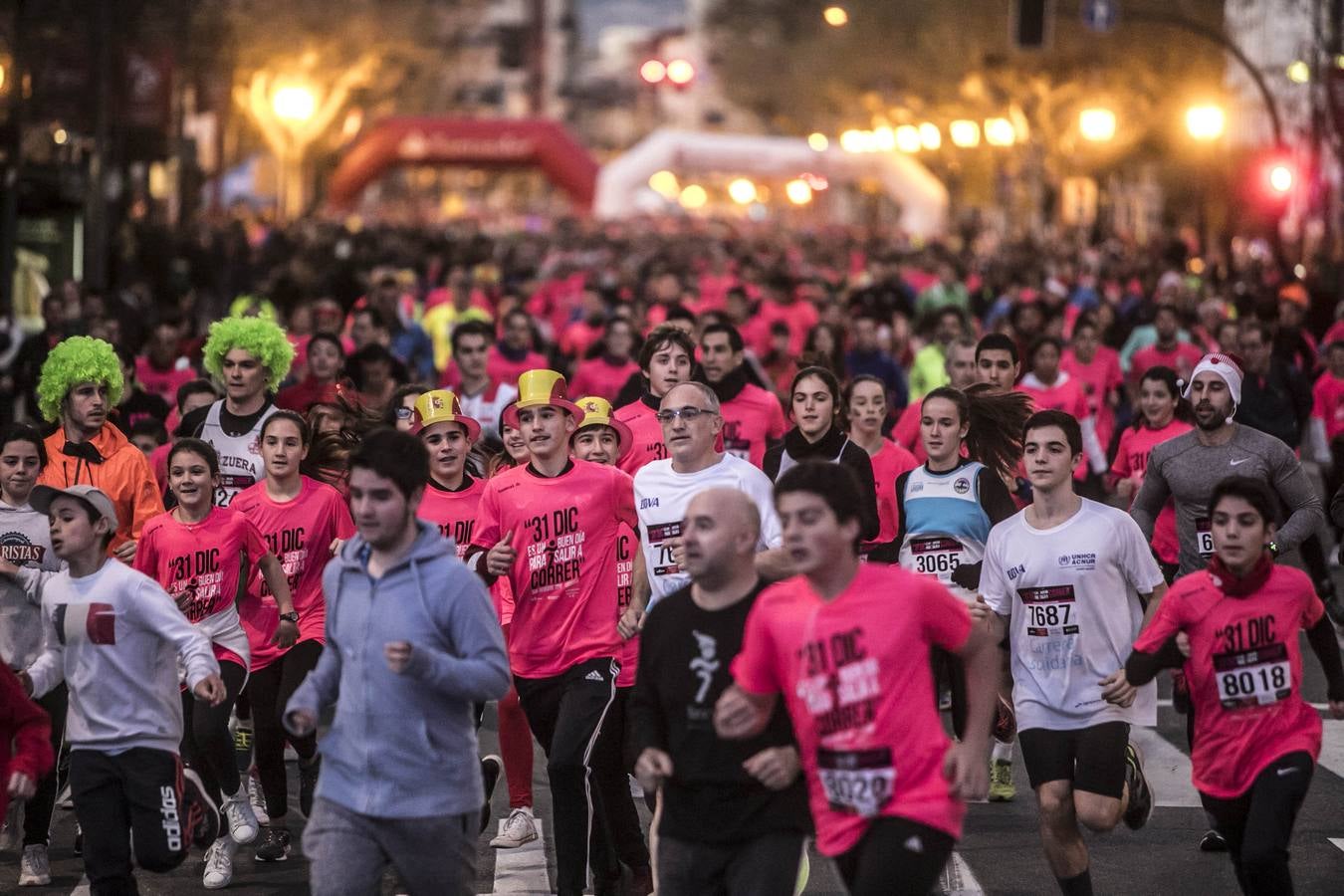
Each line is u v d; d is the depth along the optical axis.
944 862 12.63
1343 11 70.75
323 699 13.72
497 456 22.50
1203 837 19.81
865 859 12.54
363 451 13.40
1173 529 23.75
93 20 59.81
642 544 17.66
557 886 17.91
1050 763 16.47
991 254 104.88
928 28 134.25
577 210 166.25
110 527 15.90
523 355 36.50
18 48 56.06
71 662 15.80
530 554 17.62
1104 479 31.55
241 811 19.09
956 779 12.59
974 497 19.77
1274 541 21.12
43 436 23.27
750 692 12.91
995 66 112.38
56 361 21.12
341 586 13.73
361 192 155.50
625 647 17.89
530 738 19.64
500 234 166.12
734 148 146.50
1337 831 20.02
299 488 19.94
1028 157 131.88
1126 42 105.50
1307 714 15.59
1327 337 42.50
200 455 18.70
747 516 13.26
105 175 60.44
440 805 13.52
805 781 13.31
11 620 18.28
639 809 20.86
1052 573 16.64
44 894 17.91
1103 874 18.58
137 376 34.12
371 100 160.62
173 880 18.45
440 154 151.62
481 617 13.53
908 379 46.81
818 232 154.75
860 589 12.66
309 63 131.50
